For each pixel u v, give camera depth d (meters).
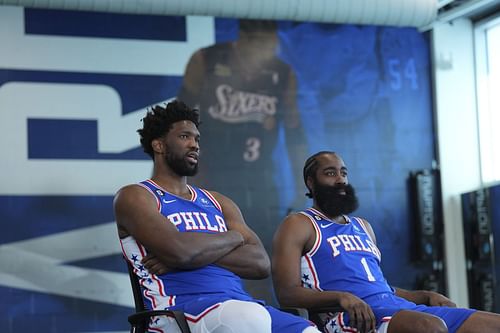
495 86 13.84
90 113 12.67
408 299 7.29
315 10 12.99
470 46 14.02
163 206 6.14
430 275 13.52
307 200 13.28
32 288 12.20
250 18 13.12
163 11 12.70
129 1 12.44
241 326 5.49
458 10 13.01
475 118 14.00
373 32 13.84
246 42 13.37
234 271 6.08
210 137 13.07
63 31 12.69
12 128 12.40
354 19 13.23
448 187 13.77
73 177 12.52
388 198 13.60
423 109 13.89
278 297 6.99
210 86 13.16
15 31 12.53
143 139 6.52
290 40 13.53
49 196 12.40
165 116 6.42
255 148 13.22
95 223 12.51
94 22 12.82
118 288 12.46
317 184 7.40
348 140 13.57
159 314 5.60
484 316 6.43
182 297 5.88
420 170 13.73
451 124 13.91
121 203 6.05
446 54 14.02
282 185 13.23
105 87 12.77
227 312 5.55
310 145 13.43
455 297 13.58
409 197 13.67
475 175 13.89
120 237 6.12
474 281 13.38
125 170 12.70
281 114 13.38
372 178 13.58
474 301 13.36
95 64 12.77
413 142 13.80
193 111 6.53
